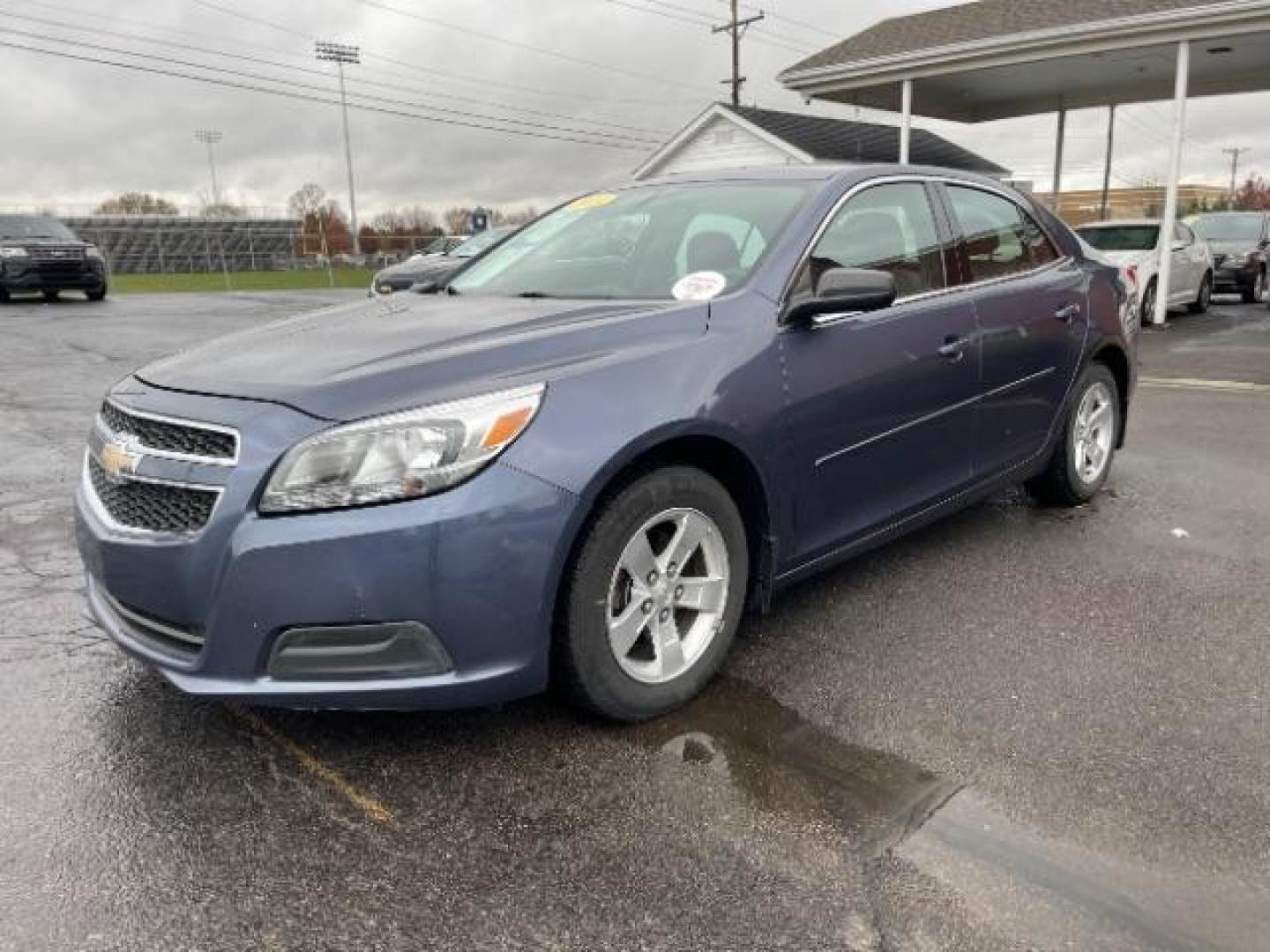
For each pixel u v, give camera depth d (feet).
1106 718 9.84
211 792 8.70
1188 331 45.34
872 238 12.41
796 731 9.68
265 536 8.13
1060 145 74.95
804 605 12.76
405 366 8.94
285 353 9.78
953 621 12.23
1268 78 62.85
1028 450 15.05
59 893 7.41
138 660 9.11
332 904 7.30
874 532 12.20
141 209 234.99
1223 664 10.96
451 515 8.19
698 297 10.78
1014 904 7.20
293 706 8.41
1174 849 7.80
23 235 68.85
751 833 8.07
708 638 10.25
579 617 9.05
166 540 8.57
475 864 7.73
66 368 35.63
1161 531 15.62
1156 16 46.70
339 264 150.10
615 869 7.66
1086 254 17.02
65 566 14.47
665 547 9.91
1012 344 14.08
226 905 7.29
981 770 8.94
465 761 9.16
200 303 72.54
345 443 8.20
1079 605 12.67
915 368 12.18
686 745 9.43
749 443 10.10
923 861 7.69
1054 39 50.29
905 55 55.21
